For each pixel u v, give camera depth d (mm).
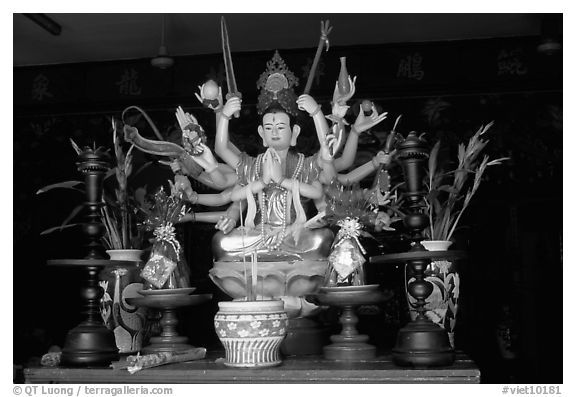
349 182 4281
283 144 4367
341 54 6383
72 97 6699
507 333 5996
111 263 3922
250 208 4242
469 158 4695
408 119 6277
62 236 6586
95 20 5809
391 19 5867
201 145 4309
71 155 6680
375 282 5953
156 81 6629
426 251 3555
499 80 6211
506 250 6078
